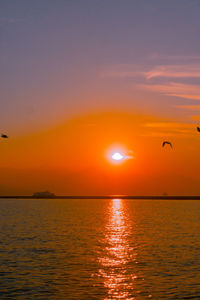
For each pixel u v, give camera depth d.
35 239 62.81
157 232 75.31
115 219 112.75
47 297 29.69
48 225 89.75
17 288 32.09
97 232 74.50
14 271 38.25
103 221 104.00
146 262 43.22
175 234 71.75
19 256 46.50
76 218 116.06
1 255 47.06
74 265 41.41
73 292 31.05
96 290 31.62
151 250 51.72
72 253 49.00
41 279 35.12
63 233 72.25
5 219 110.06
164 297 29.80
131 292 31.12
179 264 42.06
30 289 31.80
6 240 61.19
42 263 42.34
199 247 54.44
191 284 33.47
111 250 51.59
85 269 39.47
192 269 39.44
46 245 55.84
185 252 50.03
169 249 52.56
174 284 33.50
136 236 68.25
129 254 48.50
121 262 43.19
